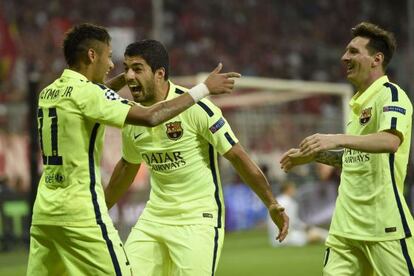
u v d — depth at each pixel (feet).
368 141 60.18
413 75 301.63
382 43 65.87
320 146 58.90
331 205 205.36
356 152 65.67
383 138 60.70
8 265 150.30
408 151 65.10
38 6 333.42
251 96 237.25
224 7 376.89
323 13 394.73
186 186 67.41
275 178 237.25
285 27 382.42
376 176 64.69
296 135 251.60
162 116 58.49
